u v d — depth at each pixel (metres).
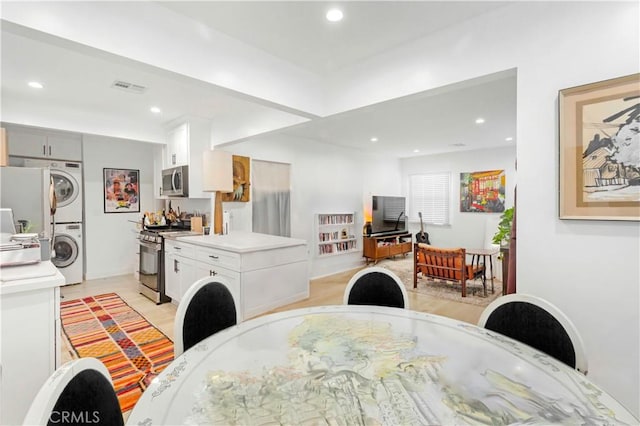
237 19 2.04
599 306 1.59
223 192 4.05
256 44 2.34
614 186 1.53
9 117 3.34
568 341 1.31
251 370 1.13
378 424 0.85
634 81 1.47
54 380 0.72
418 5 1.87
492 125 4.55
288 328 1.55
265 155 4.99
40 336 1.54
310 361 1.20
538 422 0.85
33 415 0.62
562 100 1.65
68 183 4.70
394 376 1.09
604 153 1.55
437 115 4.04
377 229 6.79
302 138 5.55
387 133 5.13
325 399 0.96
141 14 1.83
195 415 0.88
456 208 7.00
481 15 1.95
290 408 0.91
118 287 4.61
